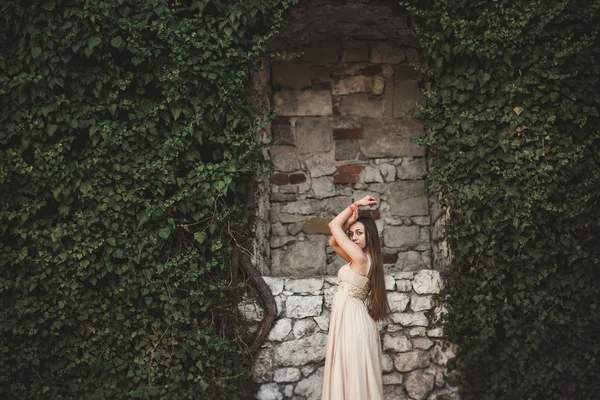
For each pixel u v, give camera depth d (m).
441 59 5.41
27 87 5.04
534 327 5.25
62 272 5.05
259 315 5.39
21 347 4.99
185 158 5.19
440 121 5.47
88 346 5.06
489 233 5.30
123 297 5.11
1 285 4.98
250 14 5.25
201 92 5.21
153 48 5.15
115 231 5.11
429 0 5.49
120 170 5.11
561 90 5.32
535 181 5.27
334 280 5.48
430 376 5.40
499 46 5.35
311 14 5.83
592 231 5.34
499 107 5.36
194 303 5.18
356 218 4.86
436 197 5.96
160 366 5.13
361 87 6.25
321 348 5.37
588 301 5.30
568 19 5.33
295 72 6.23
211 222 5.17
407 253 6.07
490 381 5.30
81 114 5.09
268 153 6.05
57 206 5.12
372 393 4.46
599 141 5.37
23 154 5.10
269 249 6.02
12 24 5.09
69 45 5.03
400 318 5.43
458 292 5.38
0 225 5.02
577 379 5.25
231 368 5.23
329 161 6.17
